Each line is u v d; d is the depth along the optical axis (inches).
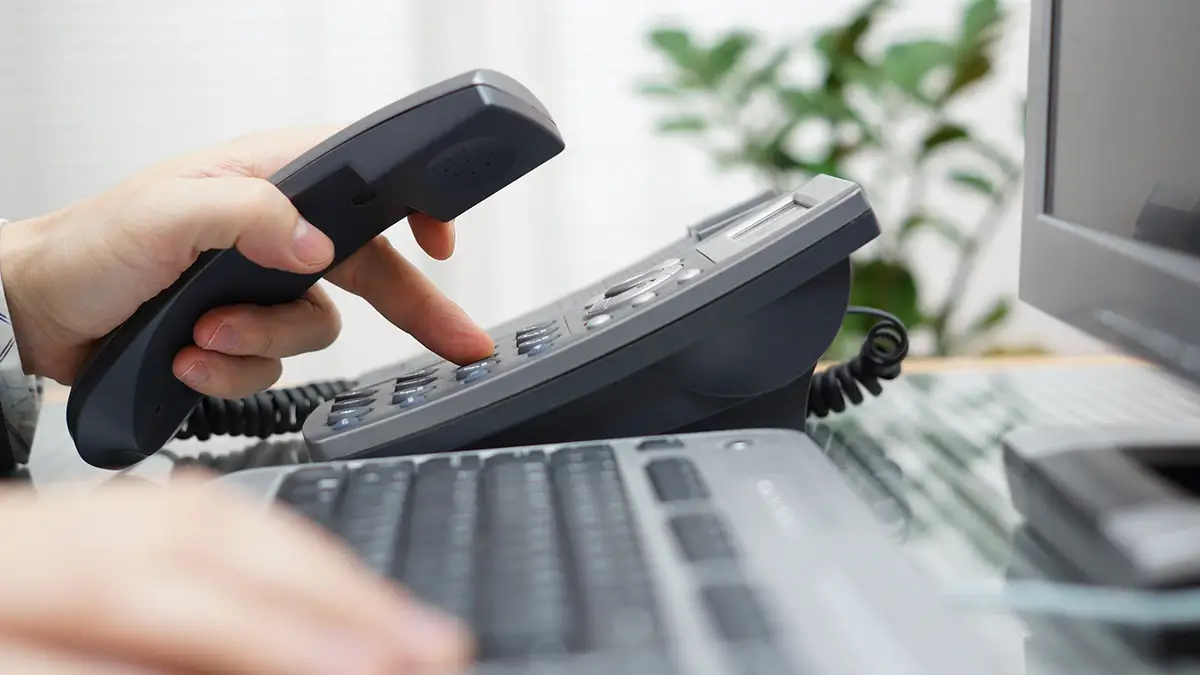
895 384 23.5
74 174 62.1
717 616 8.6
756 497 11.6
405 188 15.8
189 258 17.1
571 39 66.0
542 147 15.4
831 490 11.9
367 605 5.8
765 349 15.8
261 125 63.5
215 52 62.4
